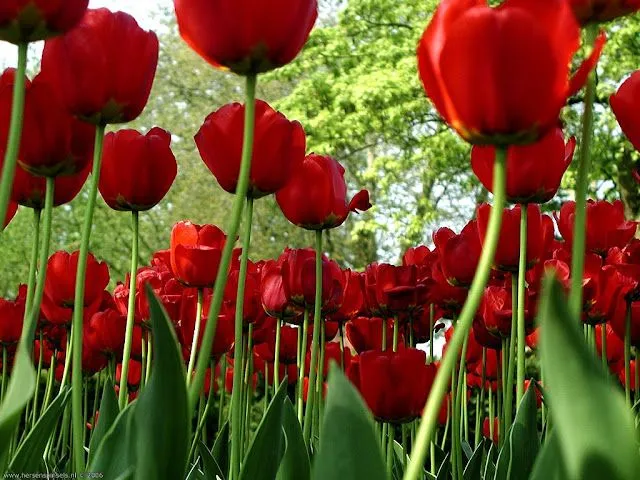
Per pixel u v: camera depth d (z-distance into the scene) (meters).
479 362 3.31
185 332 2.41
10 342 2.91
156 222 19.83
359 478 0.76
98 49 1.23
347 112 15.93
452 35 0.86
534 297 2.30
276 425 1.25
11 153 1.02
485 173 1.55
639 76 1.21
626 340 2.30
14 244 18.12
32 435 1.22
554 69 0.85
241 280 1.44
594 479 0.61
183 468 0.91
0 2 1.02
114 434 1.03
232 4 1.06
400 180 16.38
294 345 2.90
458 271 2.39
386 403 1.80
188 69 20.84
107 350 2.72
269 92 20.94
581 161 1.02
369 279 2.72
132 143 1.64
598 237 2.73
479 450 1.83
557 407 0.62
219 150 1.54
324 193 1.89
